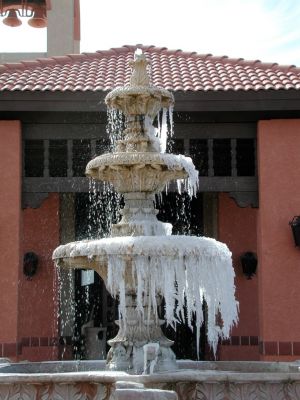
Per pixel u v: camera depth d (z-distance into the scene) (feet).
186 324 43.62
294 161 36.24
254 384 17.65
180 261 21.04
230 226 43.50
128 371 21.59
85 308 43.37
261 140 36.37
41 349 42.19
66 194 43.80
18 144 36.27
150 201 23.73
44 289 42.80
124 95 23.29
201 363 24.66
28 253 42.50
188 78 38.52
